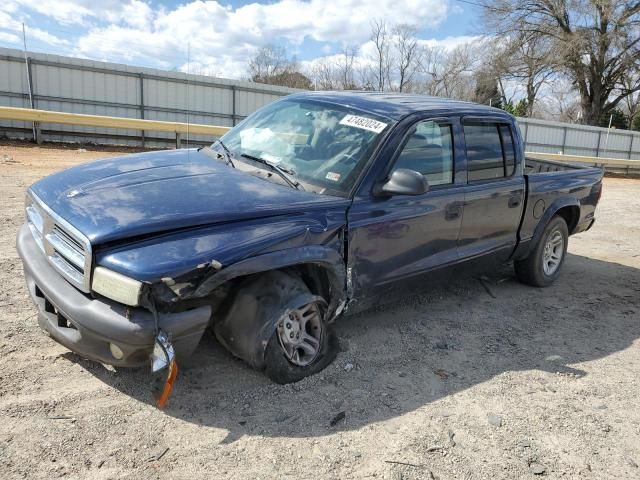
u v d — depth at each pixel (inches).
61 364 133.7
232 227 121.9
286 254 125.0
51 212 124.2
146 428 114.3
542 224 218.5
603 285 248.4
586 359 168.1
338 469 108.3
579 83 1627.7
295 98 187.8
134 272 105.3
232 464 106.7
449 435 122.3
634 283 255.4
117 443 108.8
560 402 140.7
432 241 166.7
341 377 141.9
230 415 121.6
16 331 147.4
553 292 231.0
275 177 148.4
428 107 172.7
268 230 124.5
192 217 118.0
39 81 780.6
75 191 130.3
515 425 128.7
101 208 119.8
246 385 133.3
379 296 157.2
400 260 157.6
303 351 139.0
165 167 150.2
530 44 1579.7
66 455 103.8
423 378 146.6
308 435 117.6
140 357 111.1
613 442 125.6
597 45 1486.2
